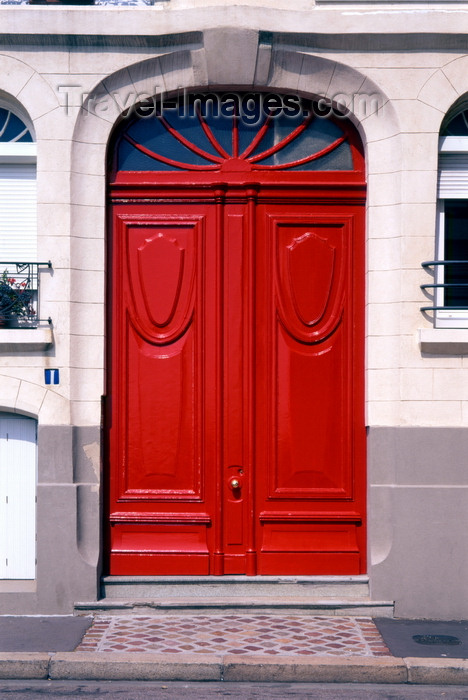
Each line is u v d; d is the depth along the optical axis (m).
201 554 8.57
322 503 8.62
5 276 8.45
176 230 8.75
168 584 8.41
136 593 8.41
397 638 7.50
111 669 6.79
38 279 8.39
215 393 8.64
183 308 8.70
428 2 8.49
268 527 8.61
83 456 8.39
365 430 8.66
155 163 8.80
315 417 8.67
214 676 6.75
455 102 8.51
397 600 8.24
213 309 8.70
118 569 8.55
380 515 8.37
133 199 8.74
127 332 8.70
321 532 8.61
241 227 8.73
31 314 8.47
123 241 8.71
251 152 8.83
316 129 8.88
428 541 8.25
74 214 8.47
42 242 8.41
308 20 8.45
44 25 8.40
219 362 8.64
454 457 8.30
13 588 8.31
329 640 7.39
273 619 8.05
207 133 8.84
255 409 8.66
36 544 8.33
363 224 8.77
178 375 8.68
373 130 8.57
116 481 8.60
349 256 8.73
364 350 8.70
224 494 8.61
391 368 8.45
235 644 7.24
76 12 8.42
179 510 8.62
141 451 8.63
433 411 8.33
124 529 8.60
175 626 7.79
